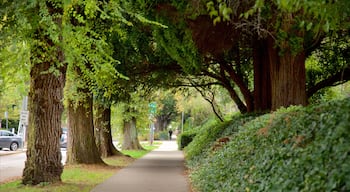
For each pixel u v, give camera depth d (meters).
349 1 5.58
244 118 16.83
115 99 21.23
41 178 12.02
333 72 19.08
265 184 7.15
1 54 11.06
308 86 20.06
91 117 20.02
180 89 26.02
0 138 33.47
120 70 17.22
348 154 5.35
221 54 17.98
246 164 9.27
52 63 11.59
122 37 14.79
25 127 36.72
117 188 12.20
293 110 10.34
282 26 11.09
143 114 34.94
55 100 12.20
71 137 19.78
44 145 12.10
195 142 27.38
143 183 13.44
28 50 11.31
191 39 13.52
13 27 9.80
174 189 12.05
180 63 14.88
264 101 17.77
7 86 13.83
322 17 5.86
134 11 12.80
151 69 18.55
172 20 13.28
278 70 13.92
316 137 6.99
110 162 22.50
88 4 10.40
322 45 17.50
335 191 4.90
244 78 21.80
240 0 8.92
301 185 5.88
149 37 16.16
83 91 18.78
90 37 11.98
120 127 35.88
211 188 10.29
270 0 8.65
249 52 19.91
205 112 46.81
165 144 54.69
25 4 9.10
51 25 9.39
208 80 25.22
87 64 15.26
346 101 7.28
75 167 18.39
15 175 17.25
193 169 16.45
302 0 5.52
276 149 8.12
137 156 28.56
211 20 12.58
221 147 14.45
